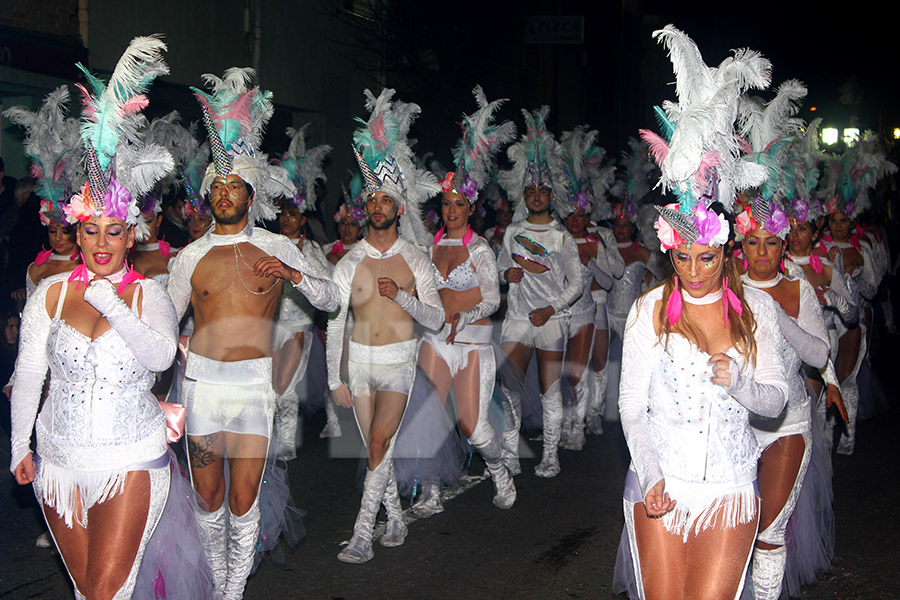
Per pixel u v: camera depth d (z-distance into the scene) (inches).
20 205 296.5
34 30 401.7
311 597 193.6
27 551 214.1
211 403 181.5
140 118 166.4
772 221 178.5
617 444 331.6
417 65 633.6
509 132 259.0
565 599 193.8
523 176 304.0
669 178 134.3
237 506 182.2
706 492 134.4
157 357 146.5
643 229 412.2
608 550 222.5
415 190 234.5
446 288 252.7
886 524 245.1
